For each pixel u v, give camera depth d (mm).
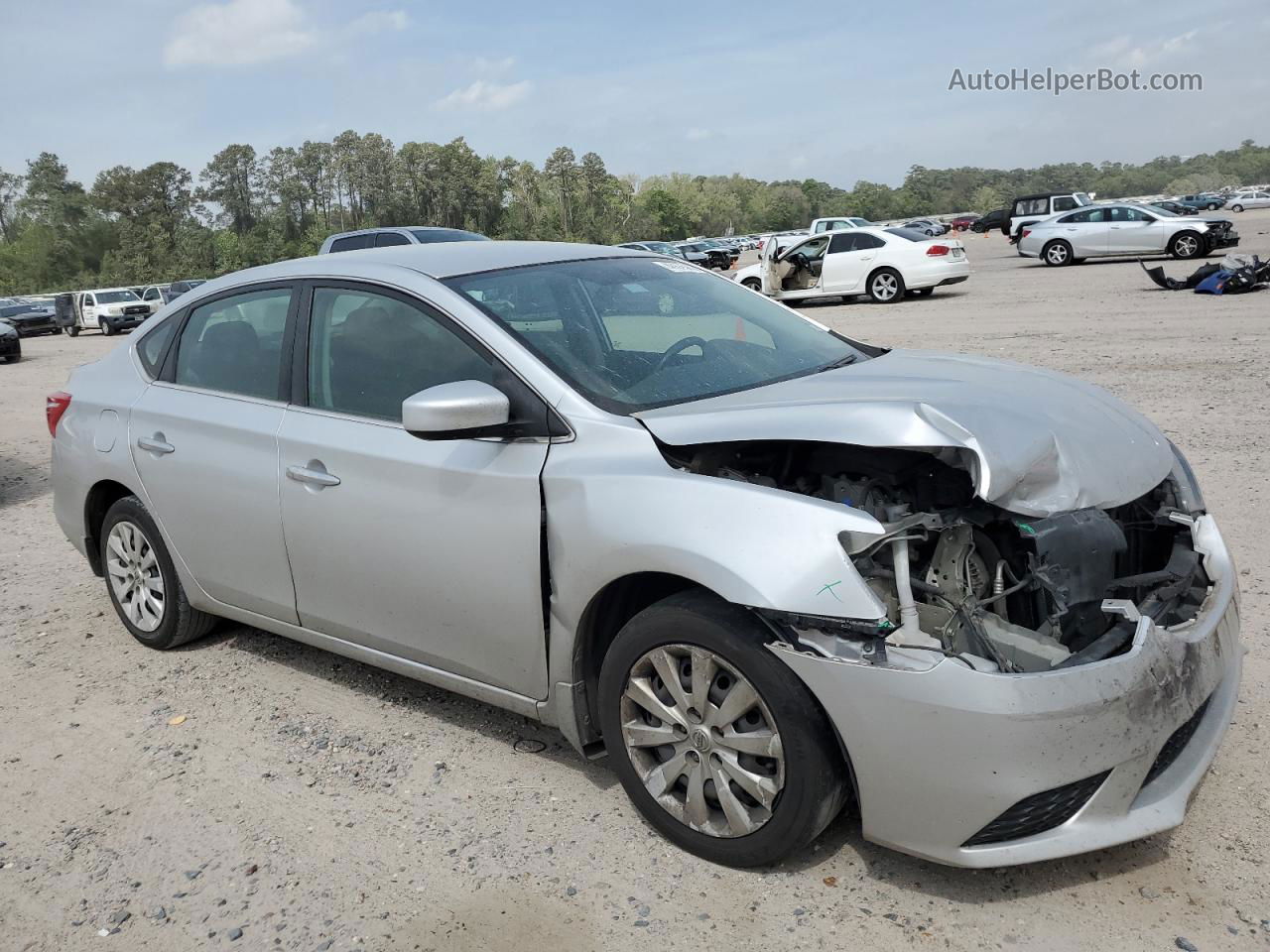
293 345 3795
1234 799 2990
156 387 4359
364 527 3455
